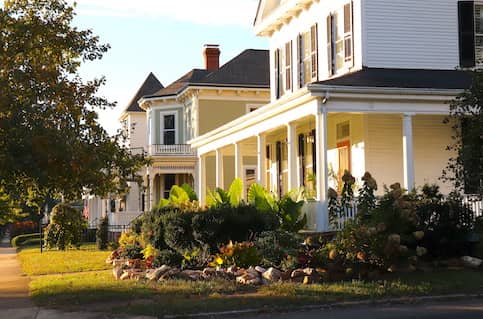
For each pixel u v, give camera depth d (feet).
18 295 50.08
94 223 155.74
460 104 49.24
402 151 69.41
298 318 35.55
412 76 66.64
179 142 137.18
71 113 47.50
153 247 60.23
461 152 48.34
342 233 48.32
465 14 72.38
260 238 52.60
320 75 77.87
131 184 144.36
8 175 45.39
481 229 51.24
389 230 48.24
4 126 42.93
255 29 93.71
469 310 37.01
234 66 133.18
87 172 46.16
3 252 124.47
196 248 55.98
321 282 45.73
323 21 77.36
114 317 37.04
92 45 50.90
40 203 54.34
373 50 69.97
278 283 44.60
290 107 64.54
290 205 62.23
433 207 53.67
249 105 130.93
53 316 38.70
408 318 34.83
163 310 37.68
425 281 44.60
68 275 62.44
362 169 68.69
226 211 55.36
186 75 144.87
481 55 72.43
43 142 42.34
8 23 47.91
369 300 40.04
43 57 48.98
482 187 48.49
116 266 62.28
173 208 61.72
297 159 85.35
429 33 71.46
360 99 60.18
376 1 70.38
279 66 89.97
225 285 45.14
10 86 45.68
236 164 83.30
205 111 128.36
